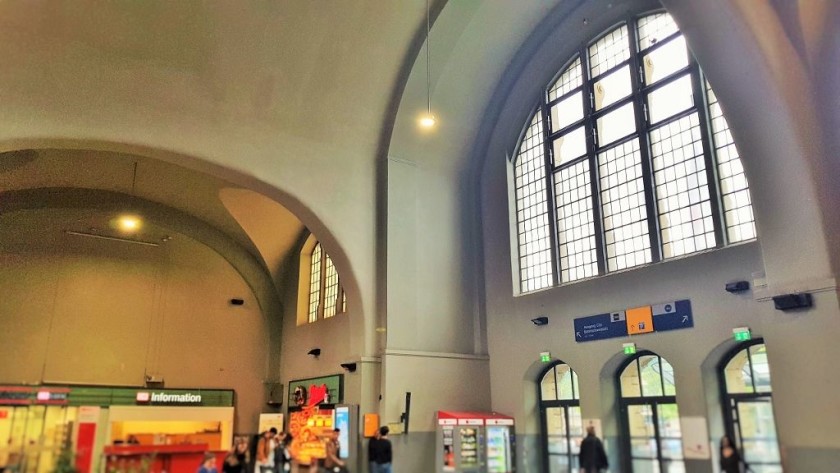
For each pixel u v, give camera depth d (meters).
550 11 14.88
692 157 11.73
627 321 12.15
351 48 13.54
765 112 9.90
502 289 15.20
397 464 13.24
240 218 17.70
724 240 10.98
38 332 15.38
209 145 12.86
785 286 9.59
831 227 9.32
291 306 19.19
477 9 13.70
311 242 18.84
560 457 13.49
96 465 13.95
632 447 12.18
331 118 14.39
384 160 15.16
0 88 10.70
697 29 10.42
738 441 10.62
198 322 17.88
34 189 16.11
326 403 15.55
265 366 18.88
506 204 15.49
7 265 15.34
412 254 14.84
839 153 9.68
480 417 13.73
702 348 10.88
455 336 15.02
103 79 11.70
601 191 13.41
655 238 12.06
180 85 12.46
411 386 13.92
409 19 13.59
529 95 15.48
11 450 12.52
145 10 11.34
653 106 12.67
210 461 11.56
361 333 14.12
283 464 13.38
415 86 14.57
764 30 9.78
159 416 15.67
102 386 15.51
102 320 16.33
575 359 13.07
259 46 12.66
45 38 10.97
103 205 16.95
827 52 9.99
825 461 8.85
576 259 13.70
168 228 17.84
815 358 9.16
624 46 13.55
